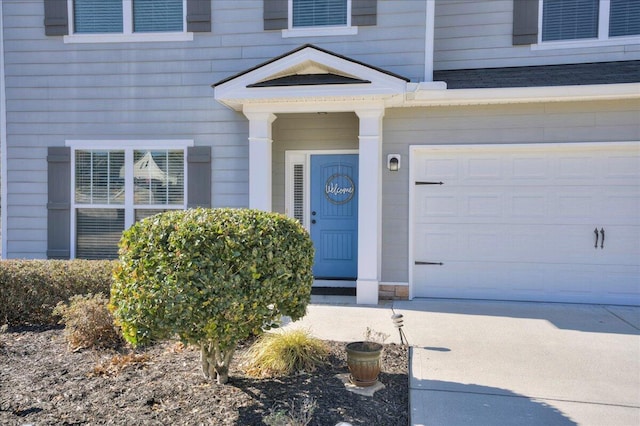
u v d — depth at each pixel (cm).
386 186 646
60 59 700
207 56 685
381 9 644
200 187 689
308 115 709
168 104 693
